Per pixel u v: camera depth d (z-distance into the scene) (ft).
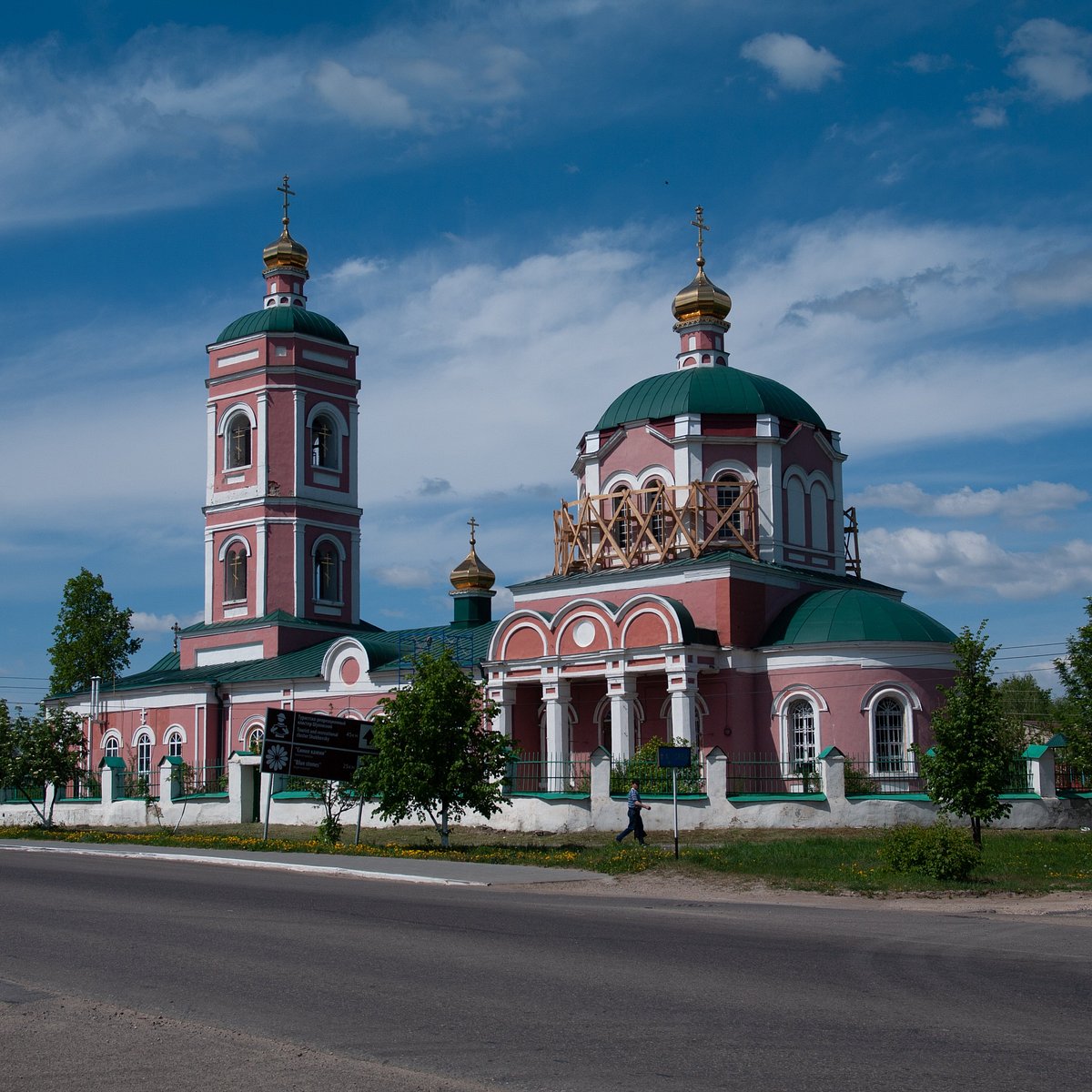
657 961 54.85
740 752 155.33
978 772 110.52
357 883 90.43
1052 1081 36.17
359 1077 36.81
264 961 54.29
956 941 62.49
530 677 164.25
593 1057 38.70
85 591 270.05
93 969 52.60
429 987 48.80
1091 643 149.38
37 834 143.33
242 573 215.92
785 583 166.81
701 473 170.71
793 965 54.34
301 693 195.72
